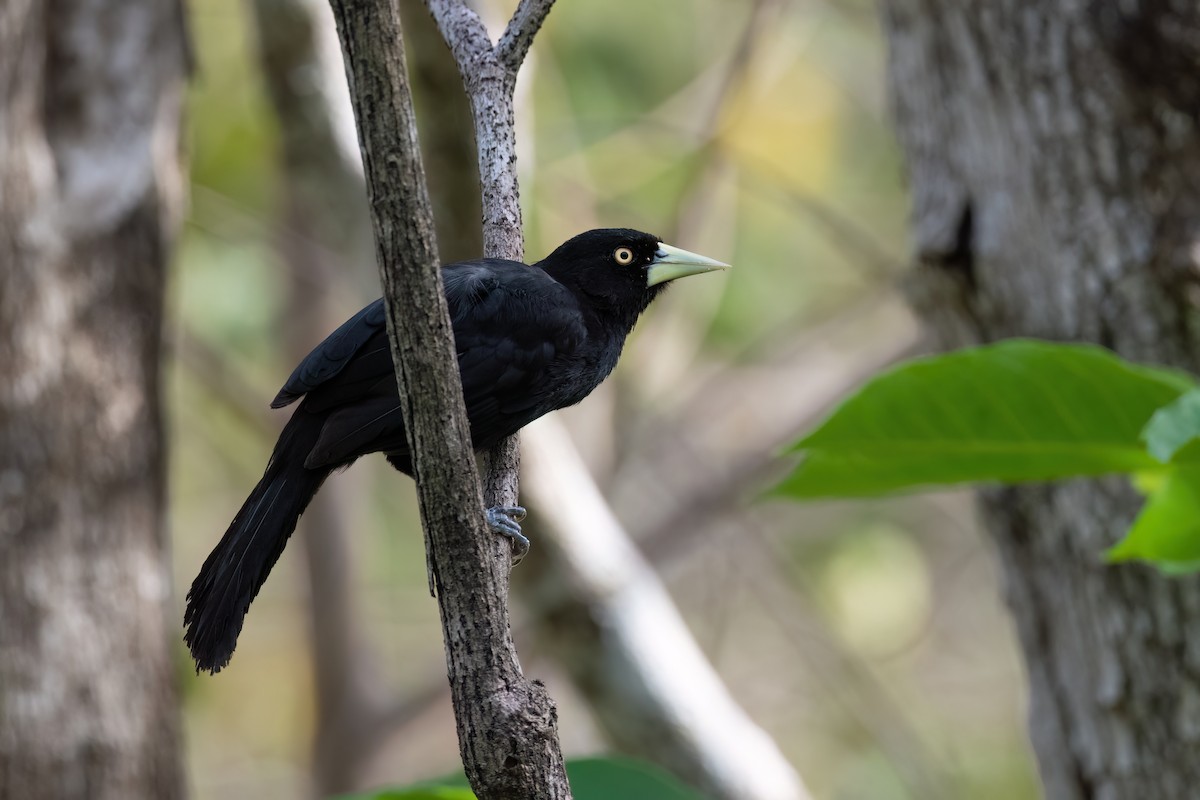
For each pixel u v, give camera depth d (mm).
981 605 22094
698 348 18625
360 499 17859
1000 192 8930
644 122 16547
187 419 20609
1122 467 6457
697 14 18250
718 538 19266
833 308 19562
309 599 17375
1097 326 8672
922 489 7352
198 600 6809
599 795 6891
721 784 13078
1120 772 8844
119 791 10492
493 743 5207
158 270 11172
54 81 10883
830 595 18438
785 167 18375
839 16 19609
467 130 11289
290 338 17750
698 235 16734
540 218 16656
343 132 13406
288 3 12875
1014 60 8773
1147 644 8656
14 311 10367
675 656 13094
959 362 6113
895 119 9727
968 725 21109
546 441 12422
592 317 8477
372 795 5859
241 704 20859
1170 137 8477
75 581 10477
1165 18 8438
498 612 5324
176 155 11430
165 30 11320
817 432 6410
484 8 12820
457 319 7535
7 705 10219
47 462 10422
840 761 20625
